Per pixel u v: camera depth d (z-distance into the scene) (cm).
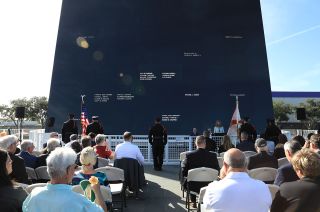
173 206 850
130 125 1892
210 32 1972
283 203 355
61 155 312
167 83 1931
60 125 1873
